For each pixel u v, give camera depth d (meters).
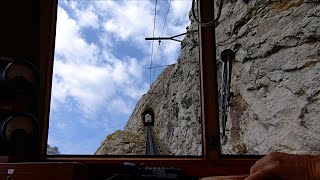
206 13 1.97
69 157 1.70
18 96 1.59
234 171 1.76
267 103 3.36
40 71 1.76
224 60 2.88
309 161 0.59
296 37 3.23
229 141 3.10
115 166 1.69
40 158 1.63
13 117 1.46
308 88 2.96
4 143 1.47
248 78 3.53
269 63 3.47
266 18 3.66
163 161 1.73
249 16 3.83
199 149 1.87
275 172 0.60
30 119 1.50
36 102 1.69
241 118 3.32
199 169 1.74
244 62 3.63
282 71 3.30
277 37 3.44
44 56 1.79
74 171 1.15
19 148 1.46
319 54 2.96
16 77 1.53
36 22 1.81
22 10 1.79
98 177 1.67
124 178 1.40
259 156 1.83
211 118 1.83
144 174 1.44
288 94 3.16
